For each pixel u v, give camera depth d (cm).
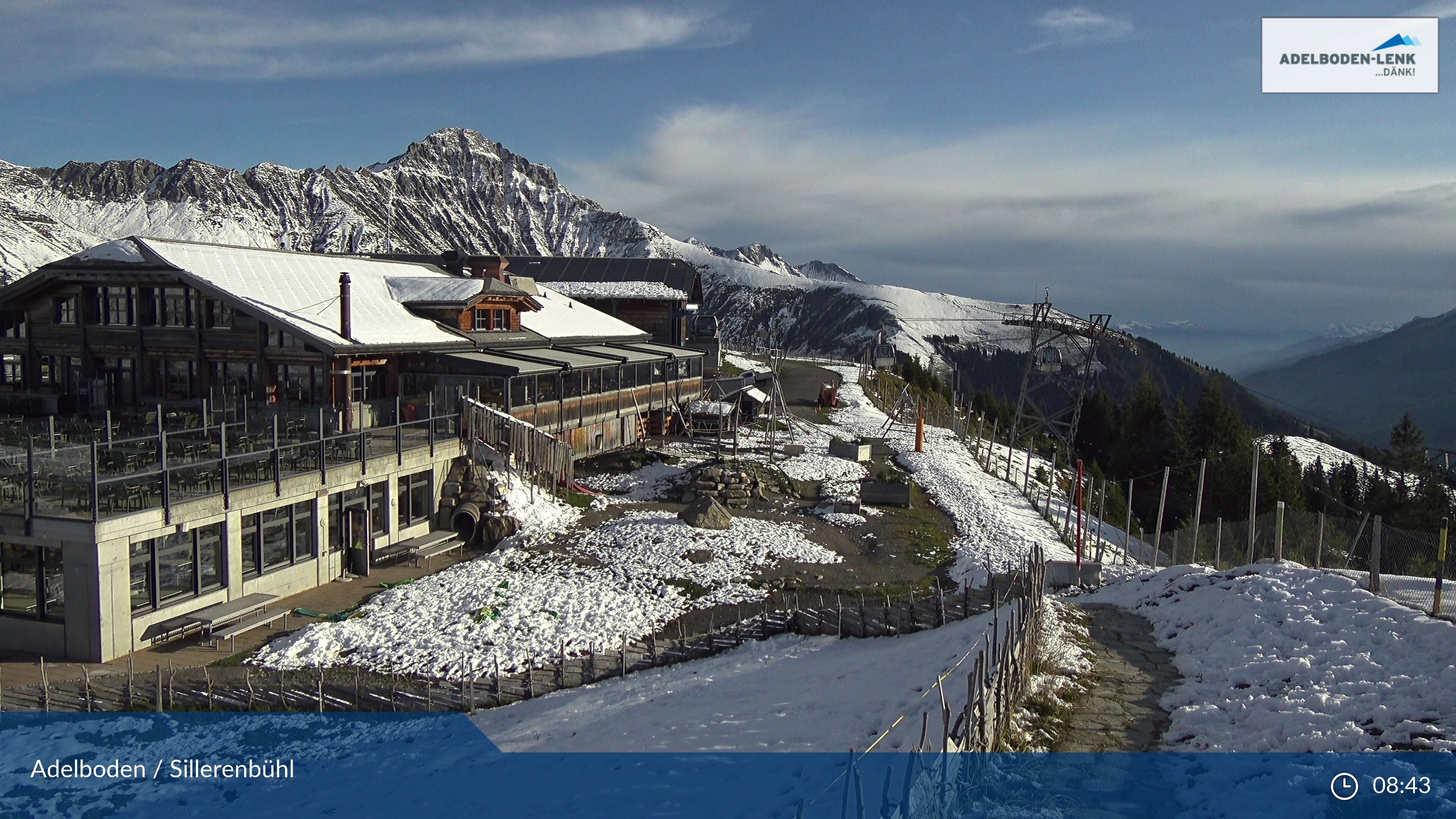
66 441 2748
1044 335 17012
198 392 3450
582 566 2914
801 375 8712
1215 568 2880
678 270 7550
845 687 1788
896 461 4778
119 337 3541
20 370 3800
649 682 2086
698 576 2834
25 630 2181
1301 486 5841
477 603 2556
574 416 4169
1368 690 1320
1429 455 8631
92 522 2095
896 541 3309
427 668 2181
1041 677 1550
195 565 2373
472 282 4156
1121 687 1551
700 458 4409
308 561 2742
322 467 2759
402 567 2984
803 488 3978
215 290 3297
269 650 2270
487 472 3356
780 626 2416
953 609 2384
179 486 2350
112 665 2127
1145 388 7656
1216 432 6906
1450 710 1224
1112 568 2916
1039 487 4719
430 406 3272
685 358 5259
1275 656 1530
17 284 3538
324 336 3231
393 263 4591
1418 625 1475
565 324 5031
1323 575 1856
